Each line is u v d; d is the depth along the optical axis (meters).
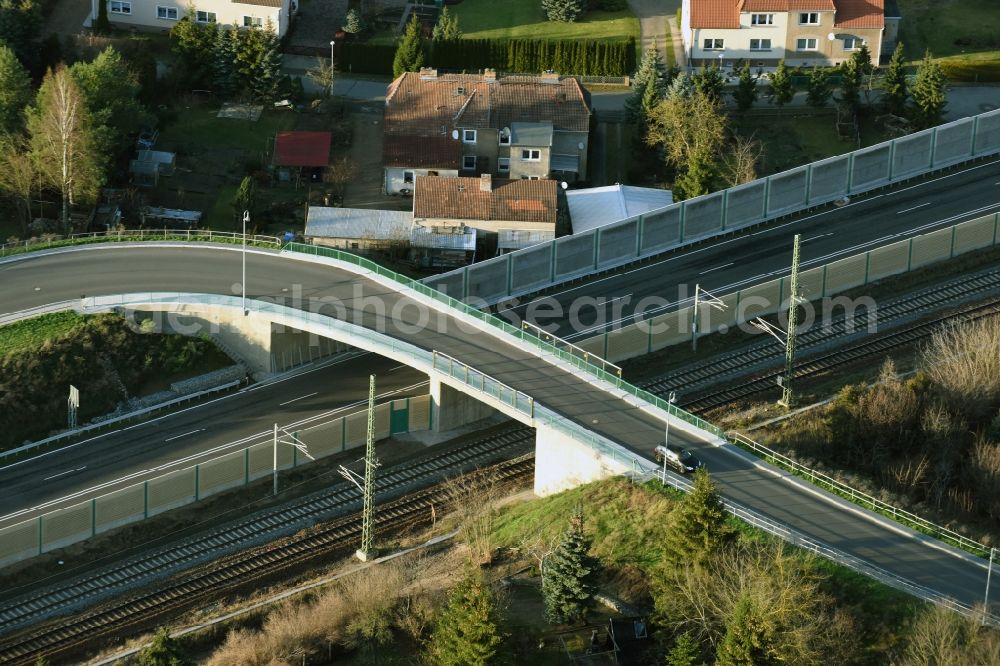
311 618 148.25
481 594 137.75
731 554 143.62
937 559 149.50
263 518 169.88
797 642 135.25
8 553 161.38
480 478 175.50
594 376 174.50
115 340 184.25
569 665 142.50
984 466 163.12
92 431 178.12
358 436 180.00
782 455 163.12
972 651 134.25
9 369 177.75
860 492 157.75
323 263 195.00
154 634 152.88
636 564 150.88
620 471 160.88
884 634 140.62
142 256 195.50
